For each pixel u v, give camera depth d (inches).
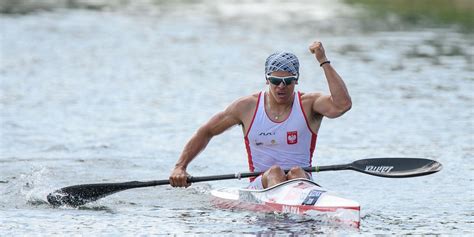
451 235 1283.2
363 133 2154.3
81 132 2165.4
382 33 4025.6
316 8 5211.6
